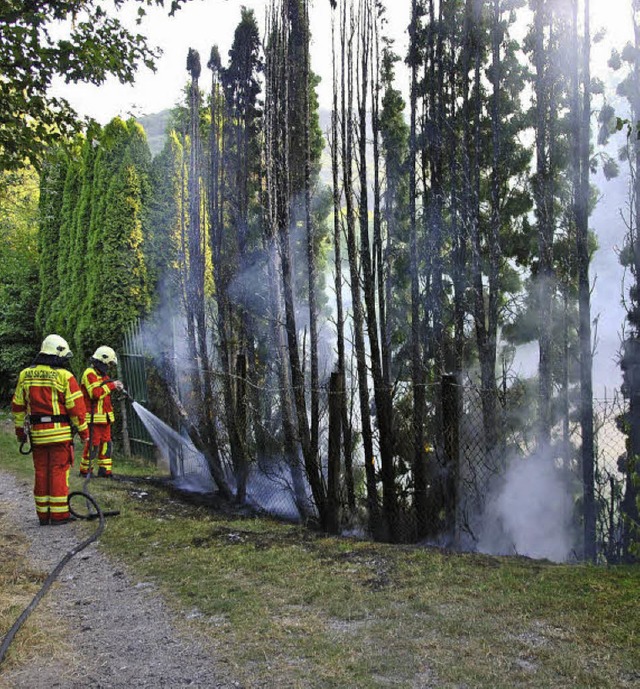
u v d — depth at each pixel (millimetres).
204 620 4195
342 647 3652
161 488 9117
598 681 3105
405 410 6887
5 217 18328
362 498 6871
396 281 7375
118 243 12016
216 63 8781
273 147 7242
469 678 3211
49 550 5941
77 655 3783
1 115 7219
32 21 6891
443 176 6859
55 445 6746
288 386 7270
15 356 16625
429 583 4523
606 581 4367
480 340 6105
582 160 5660
